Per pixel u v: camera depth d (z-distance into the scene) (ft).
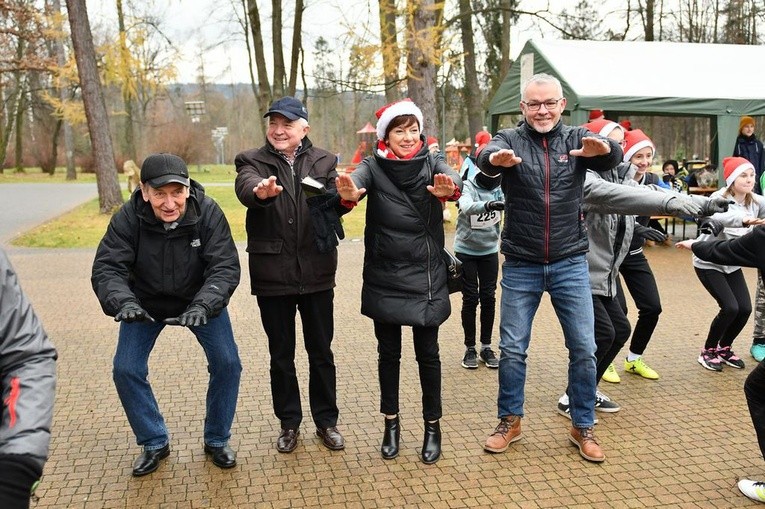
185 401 14.99
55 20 59.67
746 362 17.71
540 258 11.98
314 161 12.26
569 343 12.30
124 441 13.00
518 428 12.71
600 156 11.28
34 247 39.04
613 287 13.67
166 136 157.69
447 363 17.75
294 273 12.03
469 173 16.76
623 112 39.68
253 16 58.29
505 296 12.57
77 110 76.02
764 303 17.83
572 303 12.10
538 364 17.47
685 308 23.54
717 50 44.65
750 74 40.91
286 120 11.92
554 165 11.69
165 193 10.48
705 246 11.10
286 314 12.39
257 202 11.18
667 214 11.51
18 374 6.22
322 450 12.59
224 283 10.91
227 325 11.66
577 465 11.91
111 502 10.71
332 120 160.45
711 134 48.65
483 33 80.89
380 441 12.96
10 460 5.77
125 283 10.69
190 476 11.58
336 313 23.24
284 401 12.62
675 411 14.37
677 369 17.12
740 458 12.14
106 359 18.16
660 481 11.30
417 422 13.88
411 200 11.57
